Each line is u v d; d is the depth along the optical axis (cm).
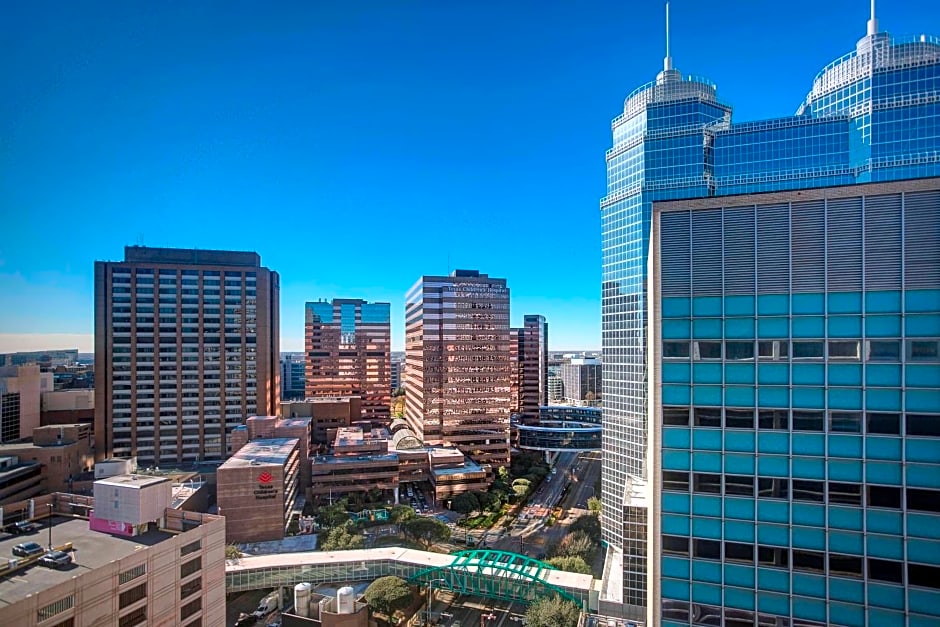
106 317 17038
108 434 16912
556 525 13950
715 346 4025
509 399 19562
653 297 4209
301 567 9012
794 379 3838
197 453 17700
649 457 4369
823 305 3778
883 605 3612
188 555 6250
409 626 8831
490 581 8581
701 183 11494
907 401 3588
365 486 15288
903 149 10219
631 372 11900
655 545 4138
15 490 12875
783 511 3841
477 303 19462
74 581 4953
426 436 18950
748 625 3894
